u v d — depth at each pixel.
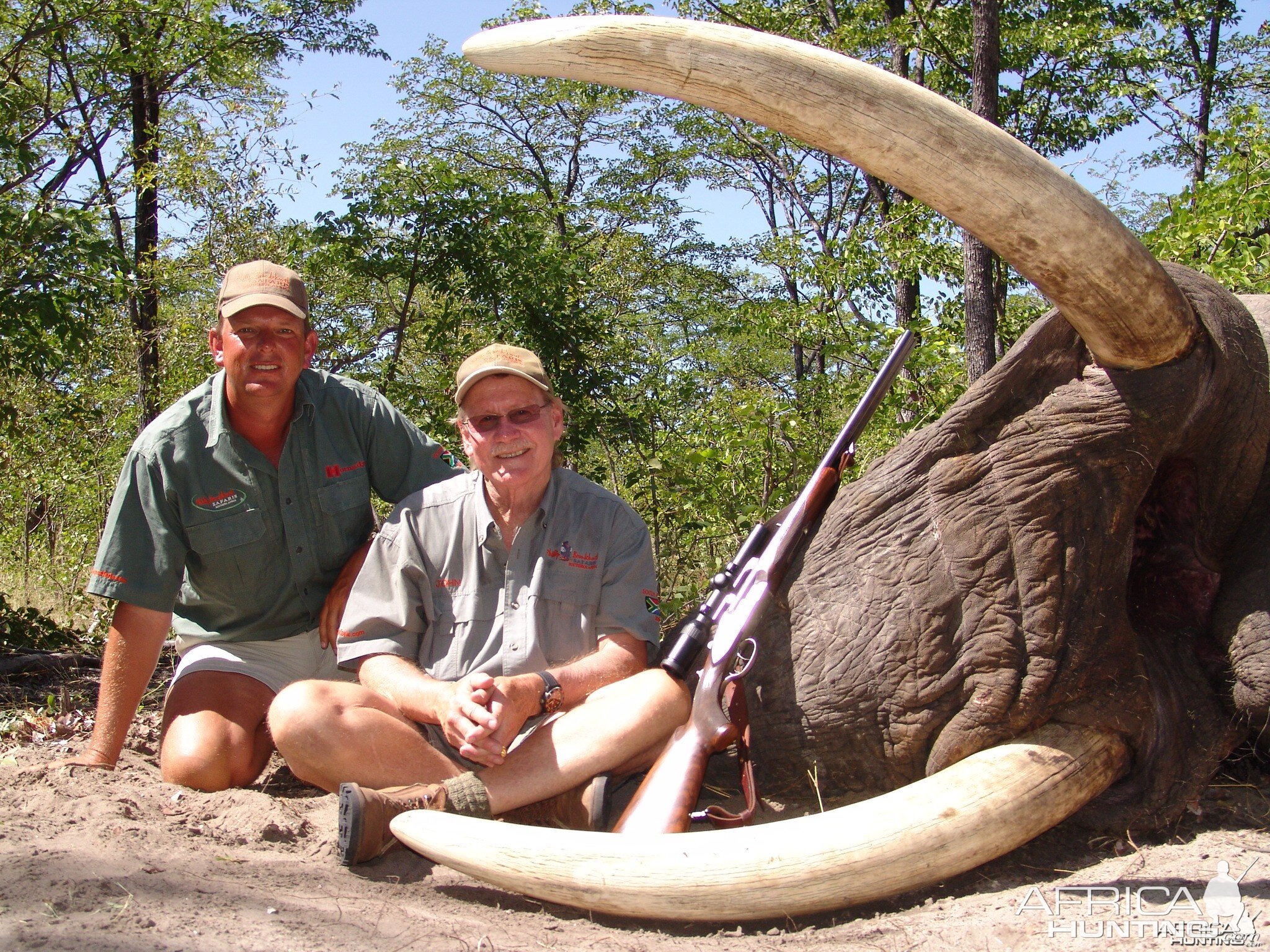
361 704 3.35
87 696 5.52
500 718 3.16
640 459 9.13
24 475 10.14
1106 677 3.18
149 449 4.00
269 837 3.15
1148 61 19.38
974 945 2.44
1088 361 3.29
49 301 6.50
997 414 3.36
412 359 10.66
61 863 2.67
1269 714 3.12
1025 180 2.63
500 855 2.80
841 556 3.53
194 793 3.50
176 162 10.48
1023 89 19.08
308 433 4.20
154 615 3.99
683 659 3.34
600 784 3.16
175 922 2.39
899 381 9.22
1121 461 3.20
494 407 3.50
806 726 3.46
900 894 2.82
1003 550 3.25
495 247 9.45
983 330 10.01
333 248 9.63
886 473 3.53
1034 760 3.03
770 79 2.51
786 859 2.70
